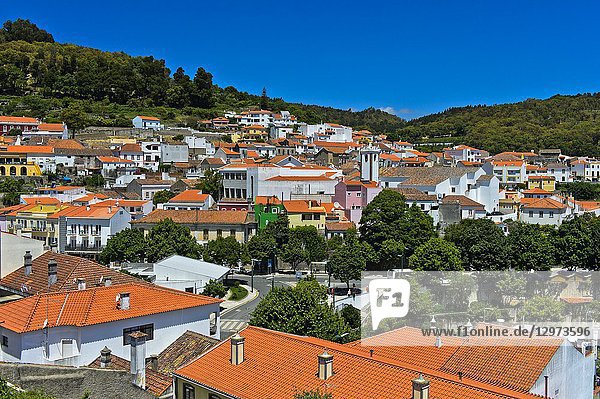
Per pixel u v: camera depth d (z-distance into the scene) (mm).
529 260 97188
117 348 53438
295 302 63312
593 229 103062
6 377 35875
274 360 42531
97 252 131125
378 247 111875
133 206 148375
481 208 148250
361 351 44719
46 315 52281
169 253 112312
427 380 34938
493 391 35500
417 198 146875
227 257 117375
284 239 124312
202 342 53750
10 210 145375
